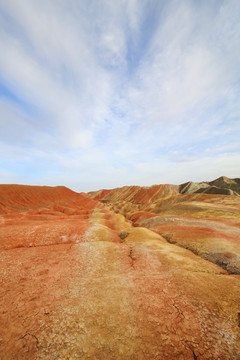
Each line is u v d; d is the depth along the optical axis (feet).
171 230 92.27
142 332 23.29
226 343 21.66
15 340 22.16
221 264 53.11
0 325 24.81
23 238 69.36
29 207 205.98
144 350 20.56
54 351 20.48
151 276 40.57
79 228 82.89
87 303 29.81
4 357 19.98
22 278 39.73
